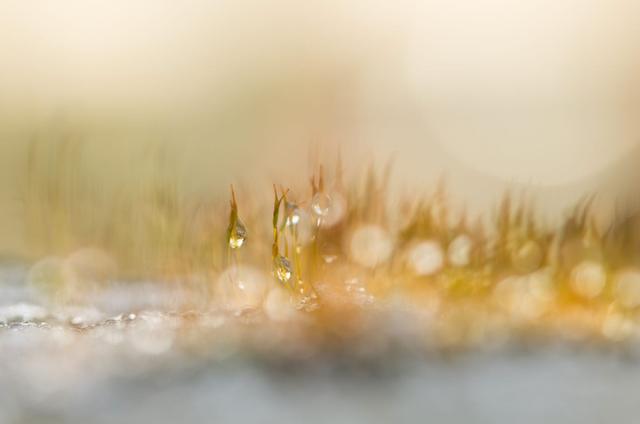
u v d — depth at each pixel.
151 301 0.18
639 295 0.18
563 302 0.18
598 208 0.18
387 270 0.18
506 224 0.18
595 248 0.18
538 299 0.18
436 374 0.16
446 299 0.18
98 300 0.18
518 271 0.18
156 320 0.17
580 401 0.16
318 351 0.16
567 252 0.18
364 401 0.16
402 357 0.16
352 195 0.18
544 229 0.18
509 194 0.18
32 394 0.15
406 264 0.18
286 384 0.16
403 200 0.18
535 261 0.18
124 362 0.16
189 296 0.18
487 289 0.18
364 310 0.17
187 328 0.17
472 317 0.17
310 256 0.18
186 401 0.15
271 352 0.16
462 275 0.18
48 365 0.16
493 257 0.18
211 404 0.15
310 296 0.17
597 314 0.18
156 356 0.16
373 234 0.18
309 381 0.16
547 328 0.17
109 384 0.16
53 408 0.15
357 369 0.16
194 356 0.16
